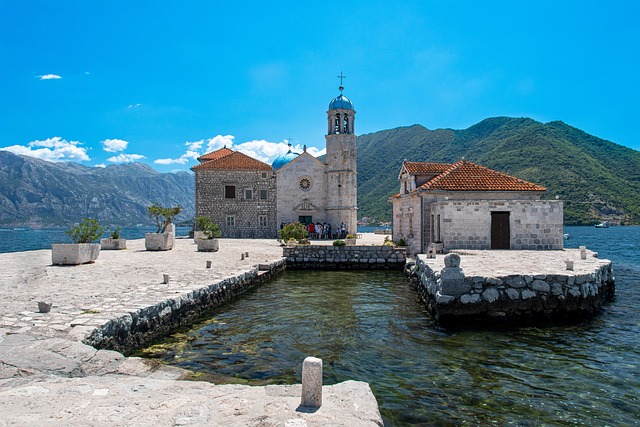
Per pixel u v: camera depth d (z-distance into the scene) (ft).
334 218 170.91
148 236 97.09
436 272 46.78
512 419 22.67
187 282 49.80
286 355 32.81
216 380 26.58
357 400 18.02
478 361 31.32
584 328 39.86
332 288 67.10
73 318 30.50
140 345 33.63
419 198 90.48
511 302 41.19
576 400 24.88
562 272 44.04
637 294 60.13
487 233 78.07
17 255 78.84
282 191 177.17
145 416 16.20
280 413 16.51
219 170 174.60
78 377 22.49
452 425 22.06
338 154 170.60
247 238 171.63
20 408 16.90
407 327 41.19
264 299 56.75
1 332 26.94
